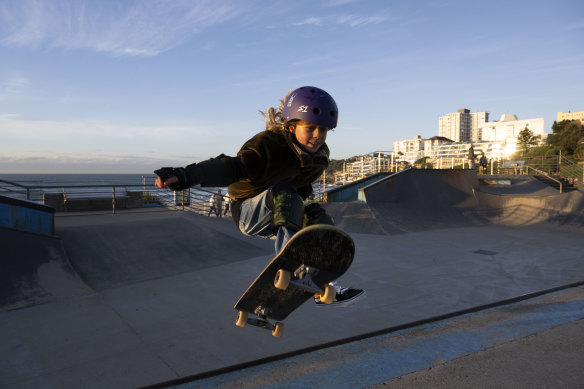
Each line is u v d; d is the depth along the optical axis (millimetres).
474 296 6270
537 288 6727
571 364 3990
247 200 1860
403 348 4398
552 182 23891
